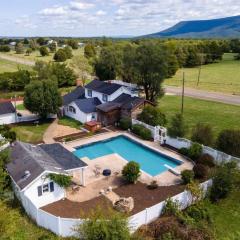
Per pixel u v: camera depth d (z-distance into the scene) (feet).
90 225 75.56
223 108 211.20
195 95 255.91
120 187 110.01
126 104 181.57
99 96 201.36
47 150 120.67
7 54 596.29
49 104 179.83
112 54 291.99
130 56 219.00
